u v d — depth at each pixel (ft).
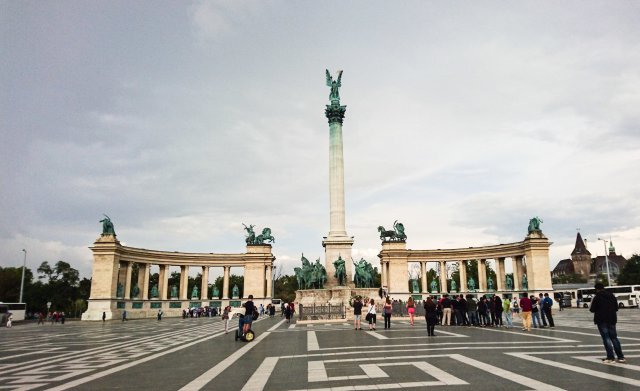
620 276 472.85
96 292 265.54
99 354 81.61
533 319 122.31
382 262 350.02
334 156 263.70
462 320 133.28
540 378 46.85
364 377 49.34
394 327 130.62
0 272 427.33
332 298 233.14
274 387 45.75
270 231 351.67
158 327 172.76
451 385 43.96
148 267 310.45
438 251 340.59
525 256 297.74
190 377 53.47
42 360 74.23
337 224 255.70
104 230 275.39
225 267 343.46
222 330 146.51
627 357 61.16
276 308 363.56
